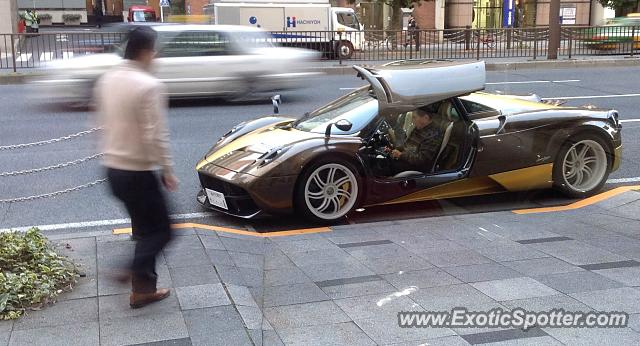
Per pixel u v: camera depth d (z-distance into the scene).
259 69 12.83
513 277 4.28
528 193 6.84
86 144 9.18
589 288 4.04
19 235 4.46
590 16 35.31
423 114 6.23
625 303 3.81
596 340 3.36
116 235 5.02
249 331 3.43
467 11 34.22
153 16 41.19
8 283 3.70
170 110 12.05
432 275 4.37
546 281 4.18
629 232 5.33
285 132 6.35
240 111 11.95
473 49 22.03
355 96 6.73
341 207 5.91
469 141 6.21
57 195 6.77
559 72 18.69
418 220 5.94
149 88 3.42
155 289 3.71
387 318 3.70
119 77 3.49
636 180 7.41
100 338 3.30
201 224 5.81
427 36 21.92
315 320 3.70
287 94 13.36
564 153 6.41
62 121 10.96
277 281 4.33
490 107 6.41
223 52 12.63
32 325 3.45
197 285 3.98
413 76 5.66
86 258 4.46
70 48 14.08
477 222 5.78
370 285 4.22
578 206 6.36
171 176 3.58
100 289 3.91
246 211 5.83
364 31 21.72
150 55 3.59
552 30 21.02
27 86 15.02
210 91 12.55
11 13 25.67
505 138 6.21
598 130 6.48
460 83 5.73
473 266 4.53
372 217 6.18
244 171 5.70
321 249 5.05
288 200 5.70
